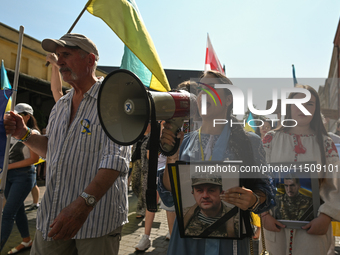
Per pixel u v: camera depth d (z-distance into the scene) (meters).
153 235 4.16
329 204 1.60
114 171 1.63
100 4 2.46
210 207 1.34
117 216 1.79
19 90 13.34
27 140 2.04
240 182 1.33
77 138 1.78
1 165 2.03
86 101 1.85
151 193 1.23
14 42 11.37
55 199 1.74
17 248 3.39
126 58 3.63
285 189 1.66
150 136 1.23
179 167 1.37
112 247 1.78
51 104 14.62
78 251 1.72
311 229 1.64
